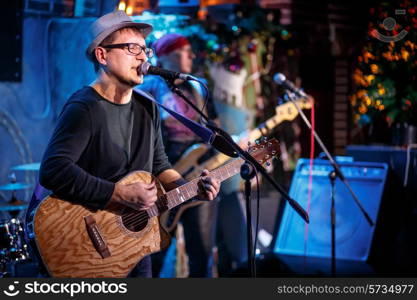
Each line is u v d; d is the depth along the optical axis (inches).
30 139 193.2
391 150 191.9
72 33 186.7
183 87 166.9
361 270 171.6
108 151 109.9
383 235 184.5
